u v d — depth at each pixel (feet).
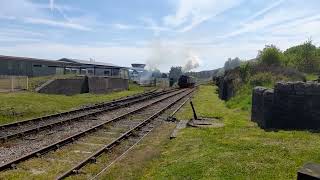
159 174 28.71
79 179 27.73
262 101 47.42
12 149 37.86
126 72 309.63
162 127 56.95
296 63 100.48
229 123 53.83
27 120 57.26
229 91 108.27
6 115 65.67
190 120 59.82
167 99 124.57
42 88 117.80
